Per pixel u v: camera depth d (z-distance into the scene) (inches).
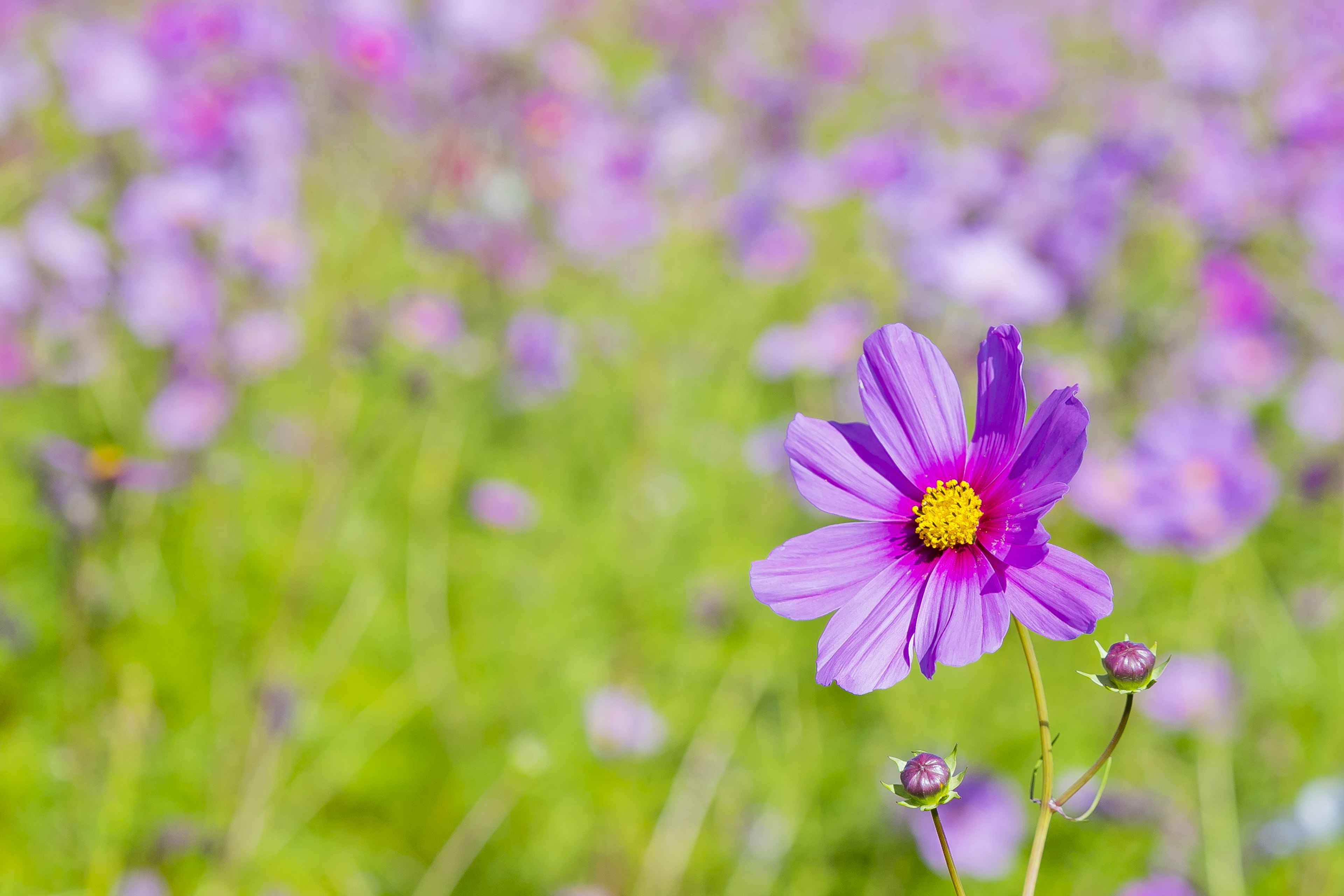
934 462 32.5
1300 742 50.0
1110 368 65.8
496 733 50.3
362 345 55.3
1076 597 31.4
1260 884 44.6
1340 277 66.7
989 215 72.6
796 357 71.6
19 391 64.9
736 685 52.2
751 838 45.8
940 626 31.9
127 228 69.9
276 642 45.2
